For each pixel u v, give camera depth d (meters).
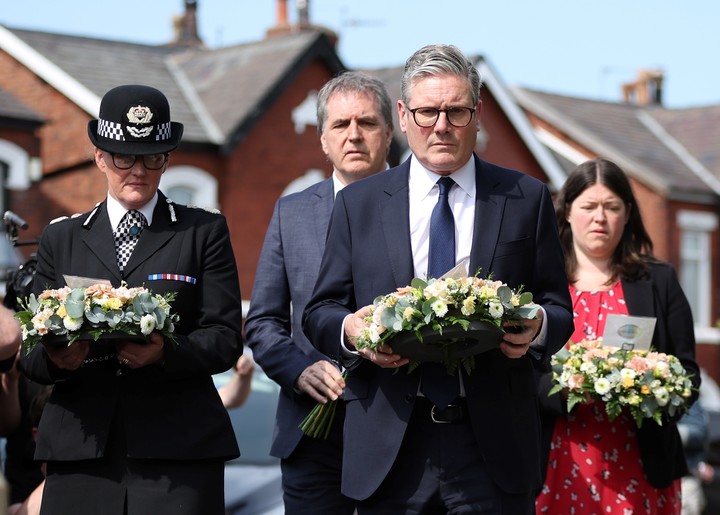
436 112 11.00
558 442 14.41
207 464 11.63
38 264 12.00
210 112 53.47
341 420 12.91
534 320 10.59
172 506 11.30
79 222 11.95
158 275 11.67
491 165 11.65
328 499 13.00
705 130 78.56
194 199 51.50
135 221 11.88
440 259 11.16
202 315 11.83
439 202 11.28
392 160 55.34
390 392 11.18
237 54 57.62
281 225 13.80
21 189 49.38
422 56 11.16
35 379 11.47
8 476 15.25
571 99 80.38
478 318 10.30
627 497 14.24
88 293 10.88
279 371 12.91
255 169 52.78
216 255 11.95
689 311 14.85
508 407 11.12
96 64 54.66
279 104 53.59
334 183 14.02
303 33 55.62
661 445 14.20
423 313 10.27
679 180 72.50
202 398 11.73
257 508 16.03
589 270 15.20
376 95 14.02
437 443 11.12
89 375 11.49
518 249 11.24
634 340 14.32
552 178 63.94
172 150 11.78
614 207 14.87
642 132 78.94
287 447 13.13
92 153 12.38
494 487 11.04
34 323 10.82
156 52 59.41
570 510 14.33
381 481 11.09
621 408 13.87
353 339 10.88
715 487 33.03
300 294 13.48
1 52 53.31
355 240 11.53
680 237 72.12
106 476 11.37
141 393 11.49
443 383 11.02
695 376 14.50
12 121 48.84
